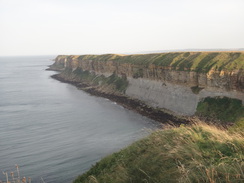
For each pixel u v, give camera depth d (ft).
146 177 25.88
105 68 354.54
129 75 287.89
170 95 212.02
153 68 240.53
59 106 226.17
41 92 310.65
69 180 84.79
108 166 37.63
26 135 139.23
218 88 175.52
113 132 144.56
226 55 189.26
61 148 117.50
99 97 274.98
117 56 360.69
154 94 232.12
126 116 188.14
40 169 94.27
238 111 154.92
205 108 173.58
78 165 97.30
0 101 250.16
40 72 607.78
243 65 166.61
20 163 100.37
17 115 189.88
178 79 207.72
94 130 149.48
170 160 27.61
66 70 504.84
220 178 19.99
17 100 255.91
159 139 36.35
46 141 128.57
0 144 124.06
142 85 258.16
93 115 190.80
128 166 32.22
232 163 21.75
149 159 30.42
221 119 157.38
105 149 114.93
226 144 27.63
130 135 137.28
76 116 187.21
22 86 366.84
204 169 22.40
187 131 35.12
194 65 196.13
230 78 167.43
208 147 28.48
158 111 199.11
